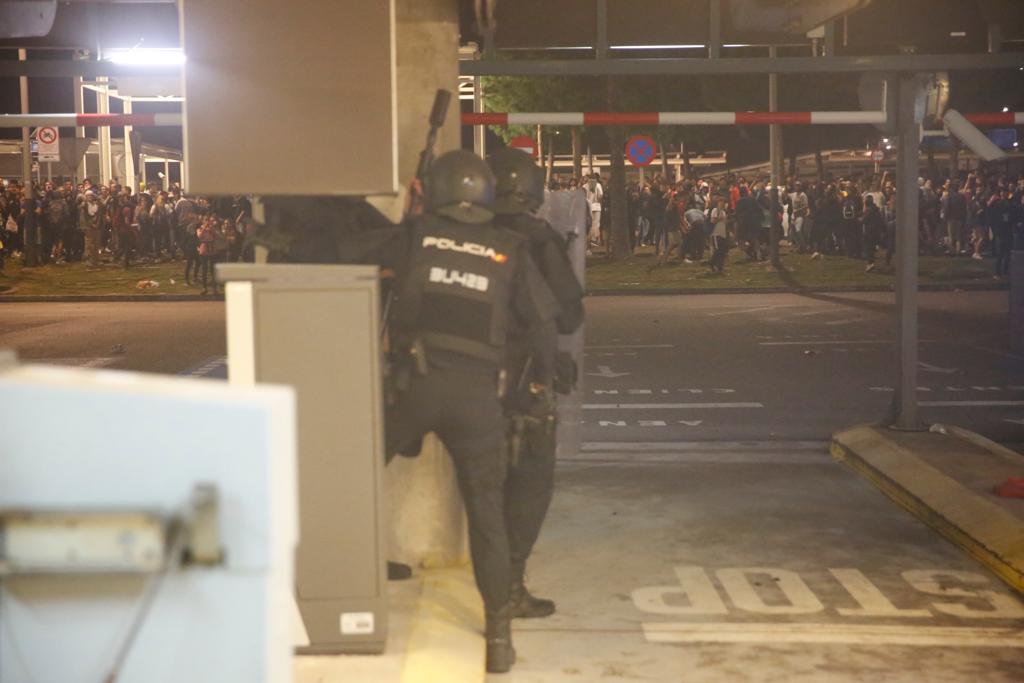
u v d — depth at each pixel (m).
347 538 4.55
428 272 4.67
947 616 5.68
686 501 7.99
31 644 2.30
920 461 8.29
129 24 9.08
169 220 32.66
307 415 4.50
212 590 2.28
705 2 8.73
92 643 2.29
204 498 2.24
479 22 6.23
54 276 29.64
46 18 7.28
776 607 5.82
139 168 35.56
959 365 15.35
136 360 16.73
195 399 2.27
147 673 2.29
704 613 5.73
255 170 5.11
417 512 6.04
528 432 5.09
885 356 16.09
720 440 10.55
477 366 4.65
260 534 2.27
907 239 9.34
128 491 2.29
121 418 2.28
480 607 5.45
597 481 8.62
